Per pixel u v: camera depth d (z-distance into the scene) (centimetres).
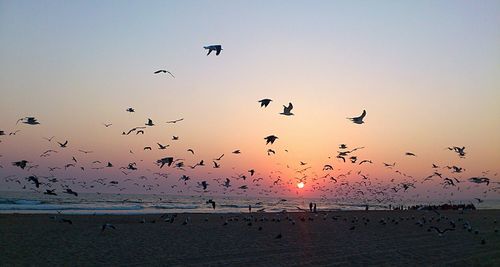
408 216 6153
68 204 8638
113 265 2181
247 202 15412
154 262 2270
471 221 5325
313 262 2327
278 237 3303
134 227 3894
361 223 4775
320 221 5012
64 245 2759
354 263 2320
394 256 2564
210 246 2844
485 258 2542
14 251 2505
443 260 2459
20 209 6694
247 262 2297
